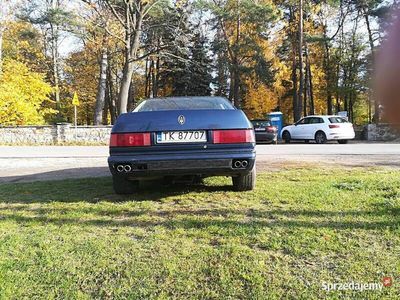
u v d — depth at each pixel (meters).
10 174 7.00
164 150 3.85
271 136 18.08
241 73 27.36
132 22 19.11
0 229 3.21
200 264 2.46
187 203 3.98
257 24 25.23
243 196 4.21
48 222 3.41
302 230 3.00
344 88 28.66
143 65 35.03
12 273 2.37
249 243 2.79
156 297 2.11
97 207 3.89
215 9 23.66
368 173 5.73
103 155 11.18
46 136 18.34
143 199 4.25
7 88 19.53
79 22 19.03
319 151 10.72
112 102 33.69
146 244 2.80
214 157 3.82
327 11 27.56
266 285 2.19
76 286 2.23
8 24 22.34
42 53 30.05
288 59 31.69
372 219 3.22
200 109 4.00
